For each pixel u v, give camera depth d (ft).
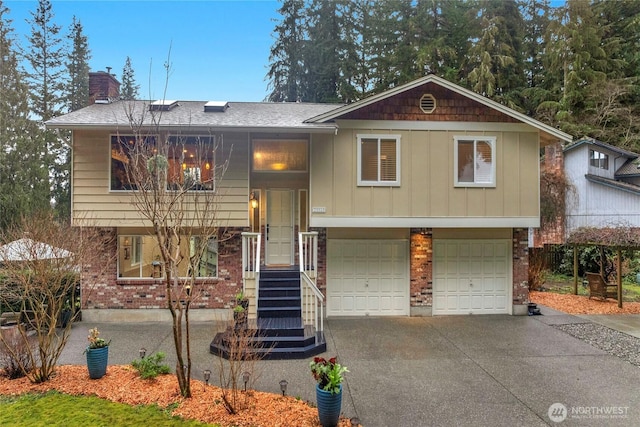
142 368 21.49
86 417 17.06
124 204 34.01
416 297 38.29
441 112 36.45
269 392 20.47
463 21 78.23
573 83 76.64
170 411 17.70
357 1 82.07
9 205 65.31
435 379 22.54
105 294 35.55
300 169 39.58
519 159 36.94
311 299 33.60
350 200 35.40
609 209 64.54
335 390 16.31
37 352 25.44
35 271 21.42
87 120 33.24
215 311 35.76
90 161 34.01
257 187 39.11
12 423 16.56
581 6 77.87
